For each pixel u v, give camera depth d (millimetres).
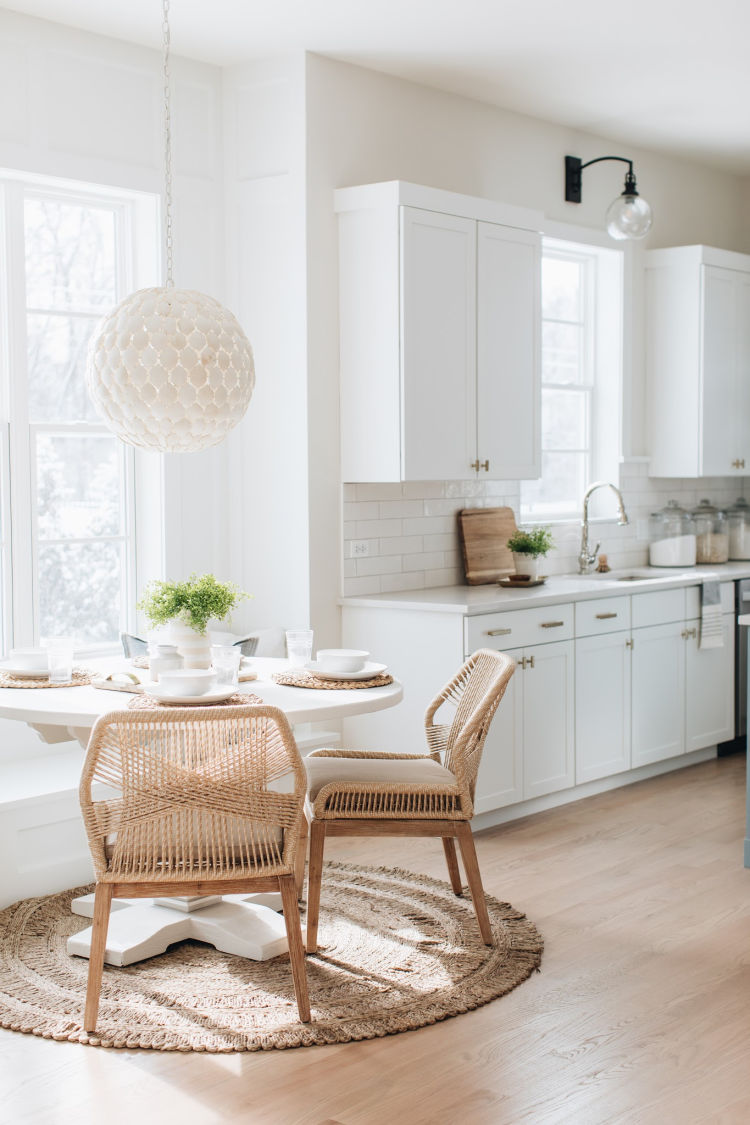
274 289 4887
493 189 5559
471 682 3762
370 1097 2707
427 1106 2668
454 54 4840
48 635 4645
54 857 4043
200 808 2896
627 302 6305
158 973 3375
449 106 5332
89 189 4609
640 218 4922
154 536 4855
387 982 3291
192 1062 2875
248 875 2953
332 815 3434
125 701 3232
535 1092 2725
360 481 4898
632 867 4305
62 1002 3176
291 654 3645
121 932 3529
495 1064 2855
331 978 3320
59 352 4637
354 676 3504
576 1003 3184
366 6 4332
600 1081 2773
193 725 2854
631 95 5410
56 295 4617
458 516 5527
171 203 4781
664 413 6441
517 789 4859
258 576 5016
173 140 4809
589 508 6406
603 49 4816
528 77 5145
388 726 4883
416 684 4777
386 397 4793
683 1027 3043
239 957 3492
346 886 4078
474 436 5059
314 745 4785
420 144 5215
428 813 3455
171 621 3561
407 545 5281
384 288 4762
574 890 4059
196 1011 3121
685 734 5773
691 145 6305
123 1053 2926
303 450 4840
